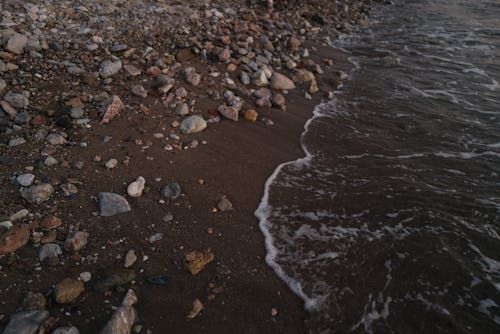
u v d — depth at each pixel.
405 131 5.58
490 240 3.54
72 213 3.14
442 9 14.55
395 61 8.57
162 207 3.43
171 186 3.63
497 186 4.37
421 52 9.42
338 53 9.05
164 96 5.00
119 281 2.70
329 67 7.96
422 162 4.79
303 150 4.85
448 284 3.07
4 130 3.78
